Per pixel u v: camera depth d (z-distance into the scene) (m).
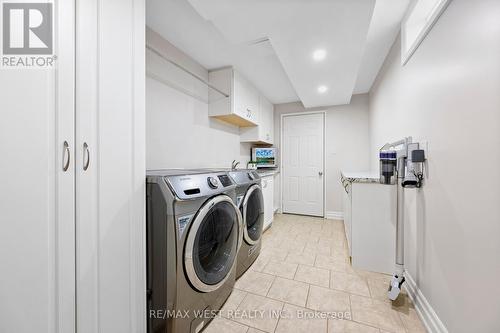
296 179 4.10
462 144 0.97
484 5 0.83
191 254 1.13
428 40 1.30
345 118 3.74
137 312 1.03
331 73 2.34
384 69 2.43
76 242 0.80
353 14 1.40
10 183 0.65
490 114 0.80
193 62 2.33
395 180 1.58
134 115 1.02
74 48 0.79
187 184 1.20
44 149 0.71
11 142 0.65
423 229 1.37
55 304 0.74
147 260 1.13
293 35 1.64
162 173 1.30
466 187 0.94
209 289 1.27
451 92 1.05
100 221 0.88
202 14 1.43
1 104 0.64
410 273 1.59
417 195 1.47
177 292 1.07
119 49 0.95
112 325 0.92
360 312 1.39
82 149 0.81
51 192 0.73
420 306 1.35
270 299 1.52
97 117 0.86
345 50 1.85
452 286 1.04
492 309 0.79
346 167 3.73
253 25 1.54
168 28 1.79
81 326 0.81
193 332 1.17
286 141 4.18
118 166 0.95
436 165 1.20
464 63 0.95
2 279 0.64
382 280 1.76
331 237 2.81
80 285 0.81
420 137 1.42
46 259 0.72
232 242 1.55
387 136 2.31
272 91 3.41
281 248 2.44
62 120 0.75
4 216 0.64
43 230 0.71
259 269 1.95
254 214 2.16
